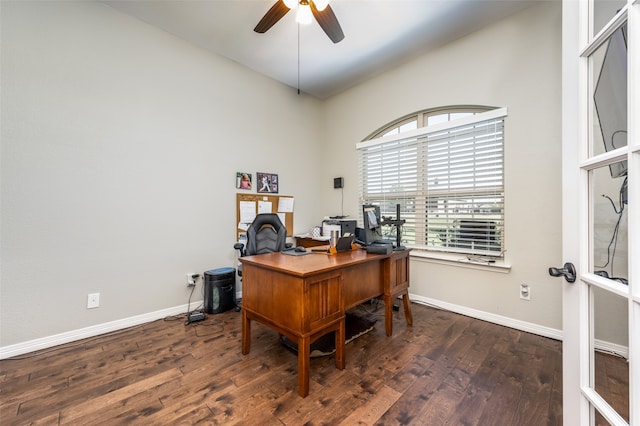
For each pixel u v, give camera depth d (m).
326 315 1.75
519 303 2.48
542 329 2.35
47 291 2.16
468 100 2.79
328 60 3.29
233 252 3.31
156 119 2.73
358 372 1.83
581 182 0.95
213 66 3.14
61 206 2.22
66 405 1.51
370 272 2.26
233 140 3.33
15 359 1.98
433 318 2.74
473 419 1.42
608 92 0.89
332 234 2.40
